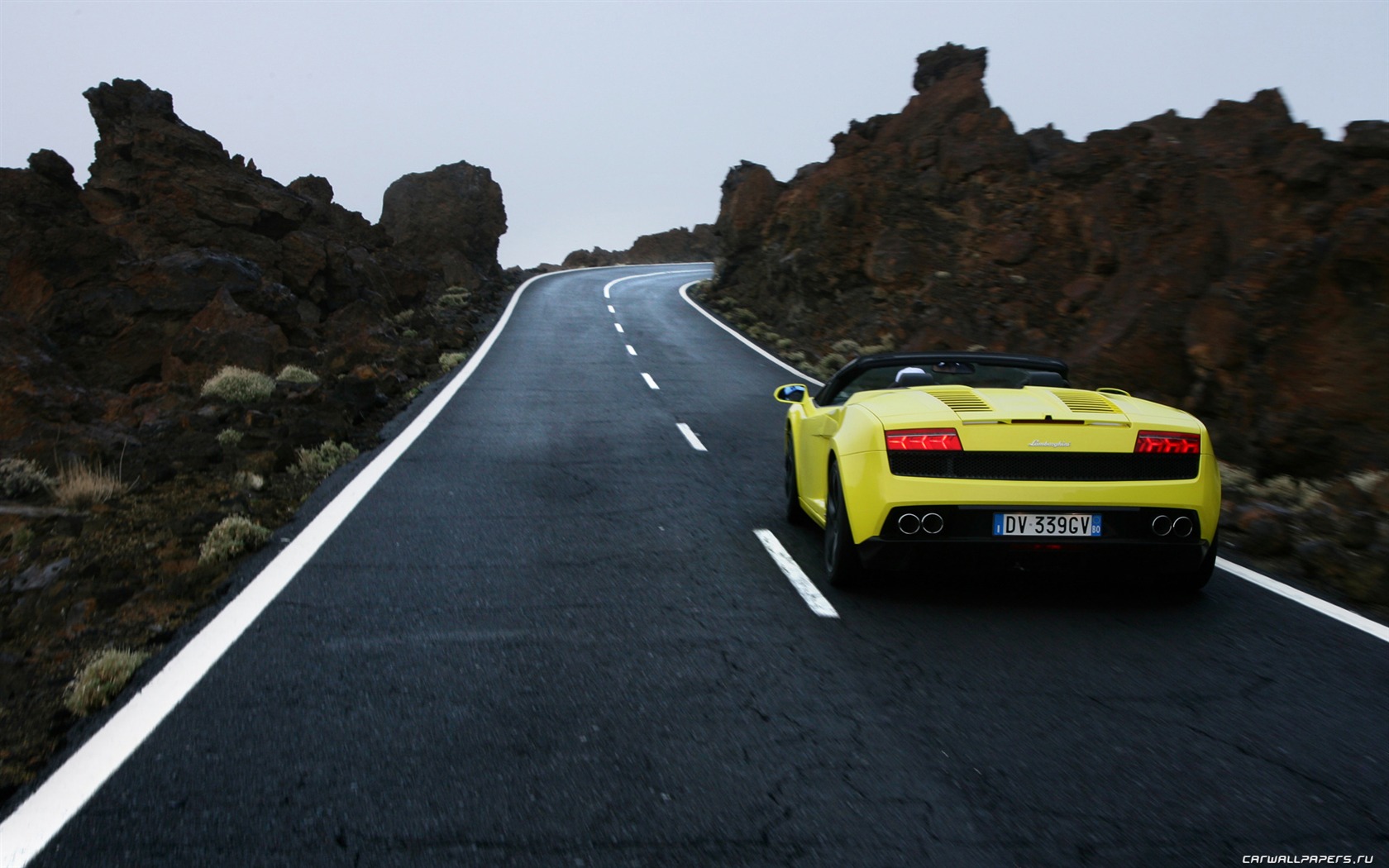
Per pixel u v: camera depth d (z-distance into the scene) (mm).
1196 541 5270
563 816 3186
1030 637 5059
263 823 3154
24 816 3246
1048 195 27875
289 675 4465
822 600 5699
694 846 3008
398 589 5855
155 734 3844
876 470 5379
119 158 24234
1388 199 17500
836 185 31281
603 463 10570
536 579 6102
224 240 23328
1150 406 5805
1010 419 5250
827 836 3066
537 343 25984
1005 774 3504
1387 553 6508
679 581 6090
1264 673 4562
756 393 17906
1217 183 19812
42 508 8328
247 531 6910
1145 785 3418
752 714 4031
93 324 17266
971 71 33250
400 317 26453
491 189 47938
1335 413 12039
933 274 27078
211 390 13758
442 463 10344
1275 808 3252
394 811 3219
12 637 5414
